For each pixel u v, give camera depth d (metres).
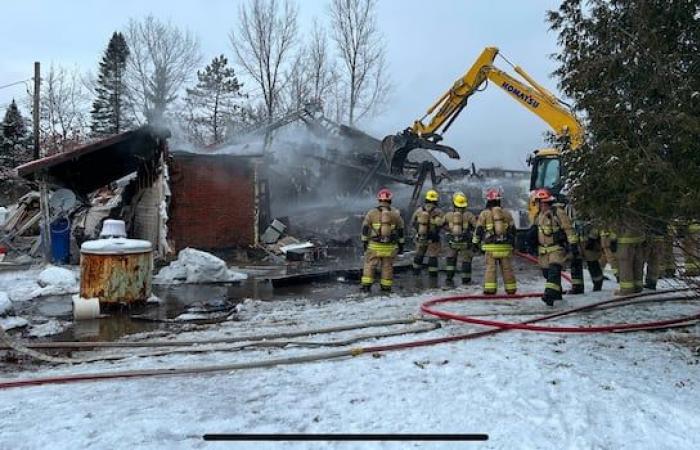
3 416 4.10
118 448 3.54
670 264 6.75
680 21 4.81
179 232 15.00
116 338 6.91
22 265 13.85
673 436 3.73
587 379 4.82
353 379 4.91
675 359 5.50
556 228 8.46
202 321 7.91
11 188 37.59
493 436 3.72
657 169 4.56
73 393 4.66
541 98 14.82
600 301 8.34
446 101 16.67
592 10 5.16
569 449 3.55
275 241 16.34
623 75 4.92
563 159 5.70
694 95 4.51
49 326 7.54
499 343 6.18
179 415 4.07
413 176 18.92
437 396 4.46
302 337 6.64
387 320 7.40
